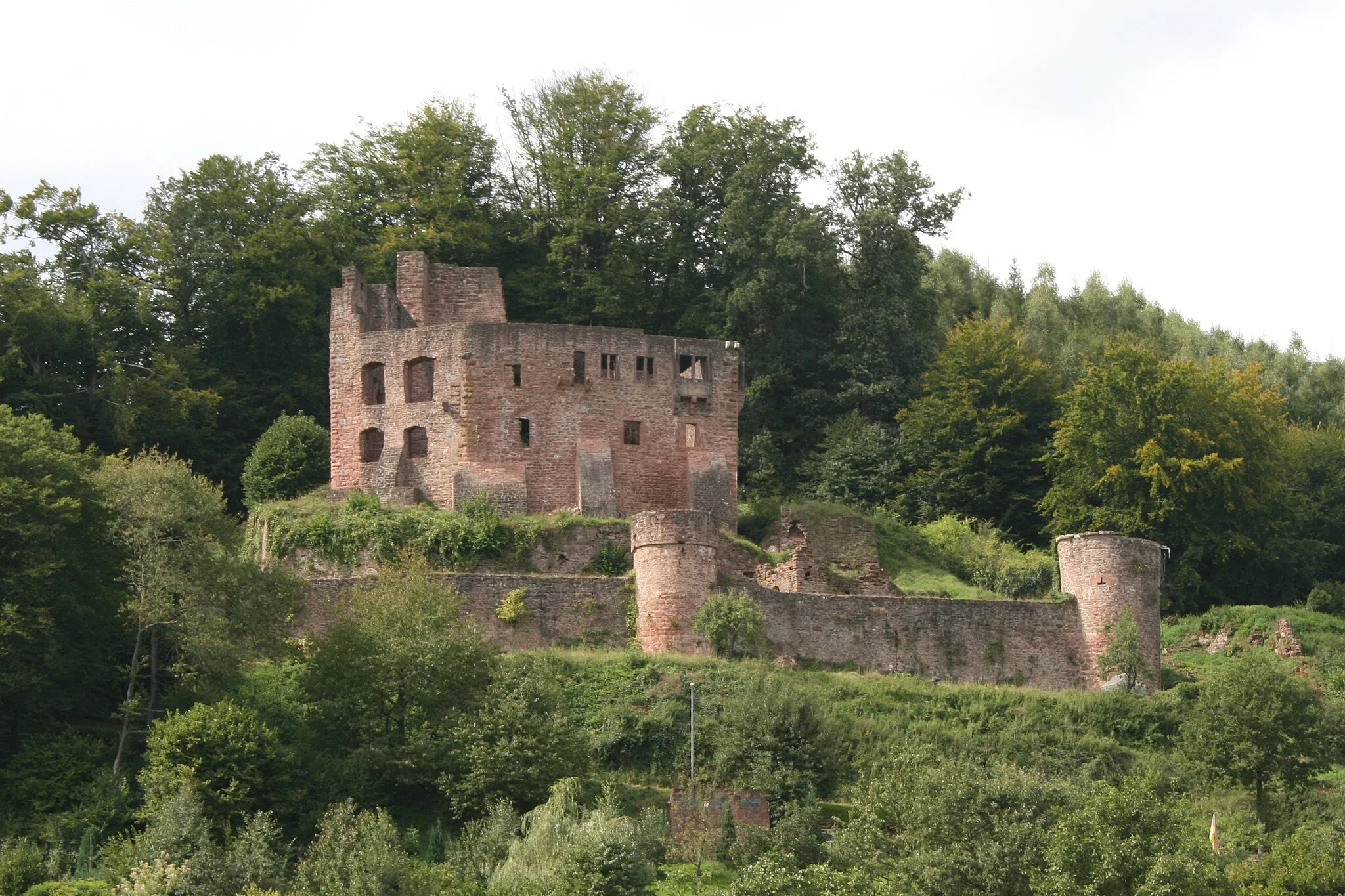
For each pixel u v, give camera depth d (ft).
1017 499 382.42
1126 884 210.38
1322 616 350.02
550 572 321.93
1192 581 357.41
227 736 240.32
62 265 379.55
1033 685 304.91
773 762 257.96
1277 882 221.66
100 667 261.03
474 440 343.26
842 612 302.66
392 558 319.47
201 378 372.38
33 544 256.32
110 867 223.71
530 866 220.84
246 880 217.15
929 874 215.10
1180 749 281.95
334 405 351.87
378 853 217.15
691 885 226.17
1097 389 372.17
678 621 297.12
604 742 265.34
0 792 241.35
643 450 349.82
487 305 378.94
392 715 260.62
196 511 272.92
